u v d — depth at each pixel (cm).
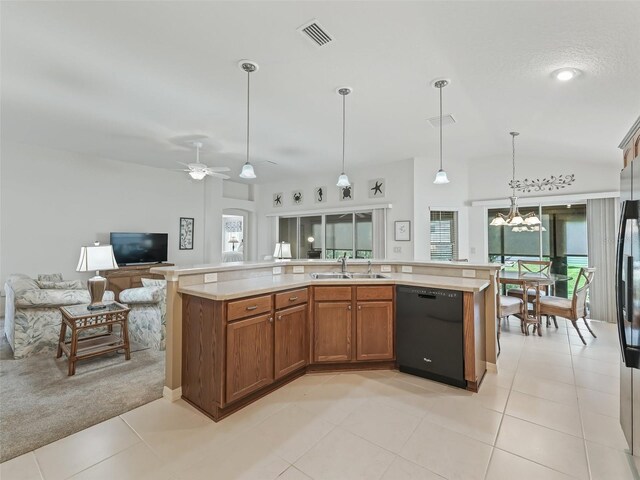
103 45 262
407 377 292
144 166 675
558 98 312
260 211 867
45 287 398
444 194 595
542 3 193
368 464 179
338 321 301
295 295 283
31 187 539
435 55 263
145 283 399
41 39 254
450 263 343
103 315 321
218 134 478
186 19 228
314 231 762
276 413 232
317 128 447
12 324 359
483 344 299
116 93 347
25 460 181
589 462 180
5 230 516
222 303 224
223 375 223
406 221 603
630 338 170
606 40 216
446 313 276
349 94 341
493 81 297
